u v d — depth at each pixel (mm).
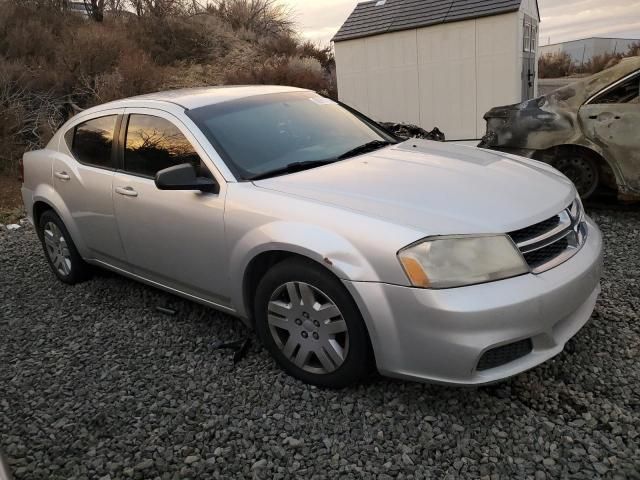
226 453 2611
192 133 3504
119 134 4008
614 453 2422
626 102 5305
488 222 2641
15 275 5328
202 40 16750
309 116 4000
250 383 3148
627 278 4094
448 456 2488
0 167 9484
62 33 13148
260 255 3061
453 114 10312
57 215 4668
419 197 2857
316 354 2949
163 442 2729
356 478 2404
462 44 9867
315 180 3148
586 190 5691
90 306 4402
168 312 4094
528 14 9984
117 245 4062
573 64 26438
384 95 10961
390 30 10469
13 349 3830
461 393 2896
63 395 3211
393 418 2756
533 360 2625
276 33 19906
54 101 11125
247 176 3281
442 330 2488
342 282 2703
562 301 2648
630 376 2934
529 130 5707
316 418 2803
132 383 3268
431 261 2527
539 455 2449
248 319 3324
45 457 2693
